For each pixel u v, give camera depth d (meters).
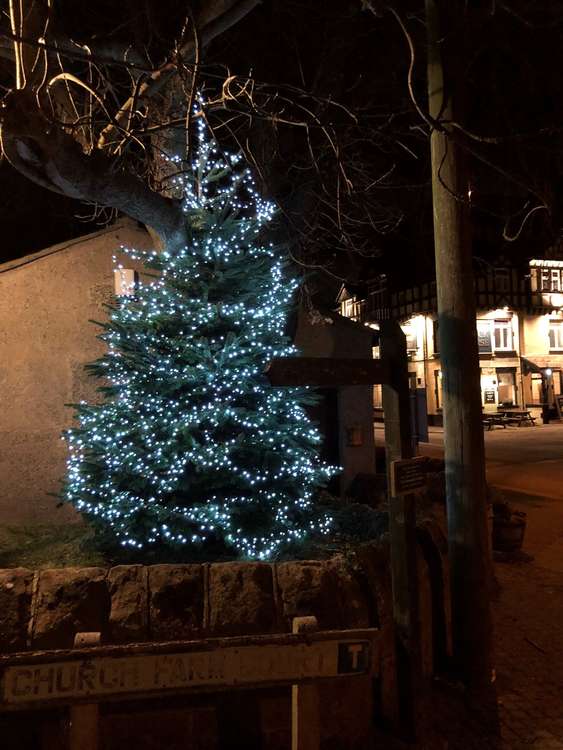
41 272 8.20
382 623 4.34
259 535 5.57
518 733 4.25
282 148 9.34
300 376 4.00
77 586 3.94
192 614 3.94
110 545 5.86
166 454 5.54
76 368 8.20
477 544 4.84
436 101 5.14
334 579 4.29
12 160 5.86
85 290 8.30
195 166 6.95
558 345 34.56
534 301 33.47
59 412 8.12
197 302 5.79
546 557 8.50
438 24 5.13
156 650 2.59
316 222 9.13
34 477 8.02
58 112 7.16
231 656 2.66
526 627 6.06
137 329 5.96
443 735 4.21
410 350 35.25
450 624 5.27
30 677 2.48
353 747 4.00
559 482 14.56
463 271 5.01
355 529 6.66
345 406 10.10
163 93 7.43
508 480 15.04
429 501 8.10
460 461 4.92
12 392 8.05
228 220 5.95
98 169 5.75
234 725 3.88
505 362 33.12
